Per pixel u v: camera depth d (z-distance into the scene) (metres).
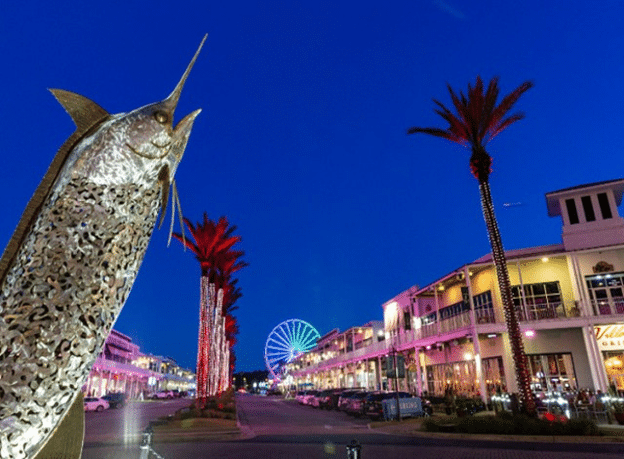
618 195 27.70
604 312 24.55
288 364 95.25
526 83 19.23
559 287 26.06
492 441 14.22
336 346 67.00
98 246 1.36
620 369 23.23
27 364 1.24
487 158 20.06
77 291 1.31
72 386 1.30
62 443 1.40
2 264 1.35
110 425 21.62
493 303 27.42
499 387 26.22
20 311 1.27
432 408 25.44
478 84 19.92
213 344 27.78
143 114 1.49
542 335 25.48
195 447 13.84
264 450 13.12
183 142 1.62
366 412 24.39
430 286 32.28
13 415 1.21
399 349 35.34
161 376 85.56
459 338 27.41
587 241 25.92
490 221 19.62
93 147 1.41
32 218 1.41
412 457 11.34
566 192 26.77
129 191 1.43
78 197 1.37
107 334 1.38
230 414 22.06
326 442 14.95
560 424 14.63
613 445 12.77
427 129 21.00
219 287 31.55
